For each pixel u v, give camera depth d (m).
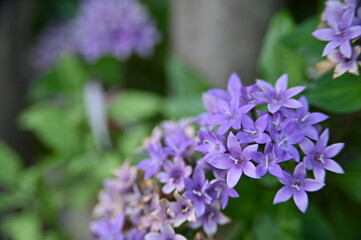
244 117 0.22
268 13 0.34
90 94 0.44
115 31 0.45
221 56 0.35
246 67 0.35
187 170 0.23
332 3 0.23
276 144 0.22
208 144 0.22
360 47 0.23
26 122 0.46
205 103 0.24
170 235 0.23
